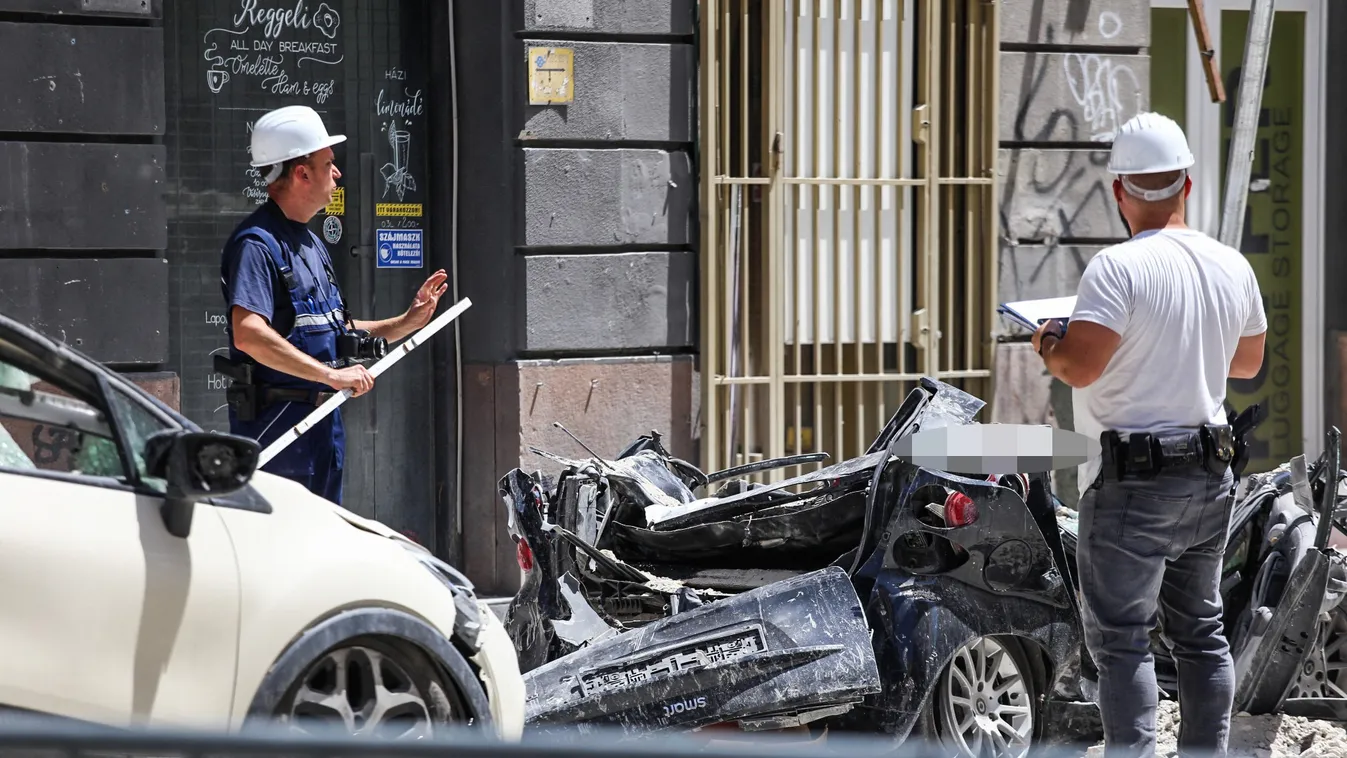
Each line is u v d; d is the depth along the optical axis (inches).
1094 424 469.1
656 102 807.1
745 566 573.6
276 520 361.1
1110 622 458.6
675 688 458.0
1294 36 1002.1
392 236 806.5
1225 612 572.1
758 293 844.6
